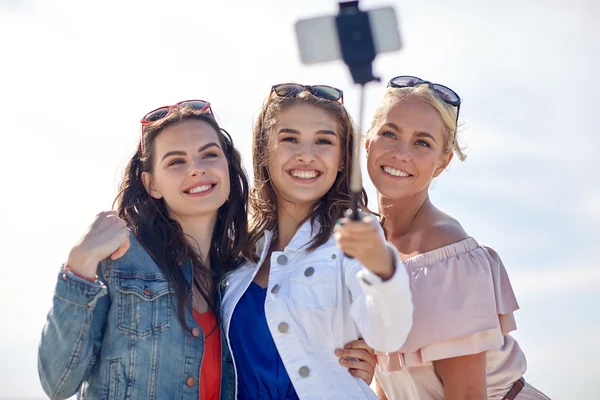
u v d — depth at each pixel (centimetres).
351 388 342
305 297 351
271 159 381
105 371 331
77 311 312
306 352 345
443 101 388
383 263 264
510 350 385
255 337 354
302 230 372
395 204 392
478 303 346
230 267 384
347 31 225
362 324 313
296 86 386
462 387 347
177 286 346
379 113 393
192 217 369
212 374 350
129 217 369
